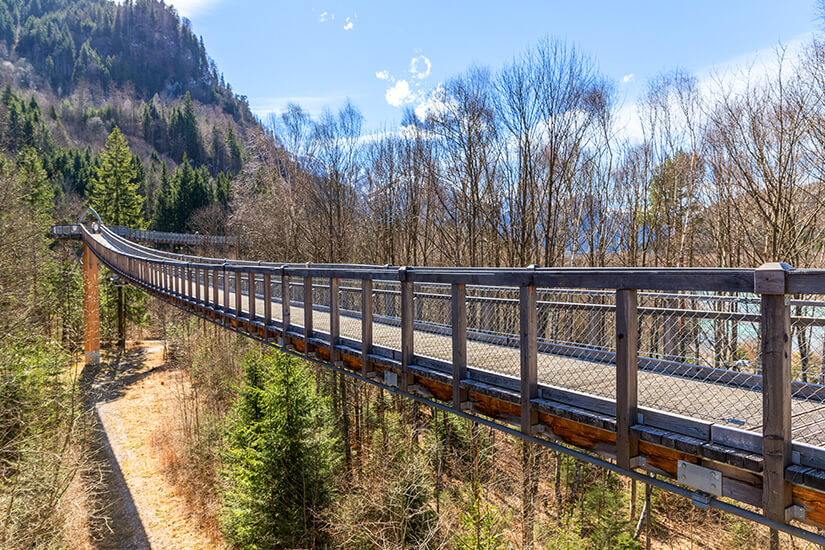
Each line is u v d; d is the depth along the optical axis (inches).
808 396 130.1
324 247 927.7
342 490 506.0
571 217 789.2
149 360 1179.3
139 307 1339.8
